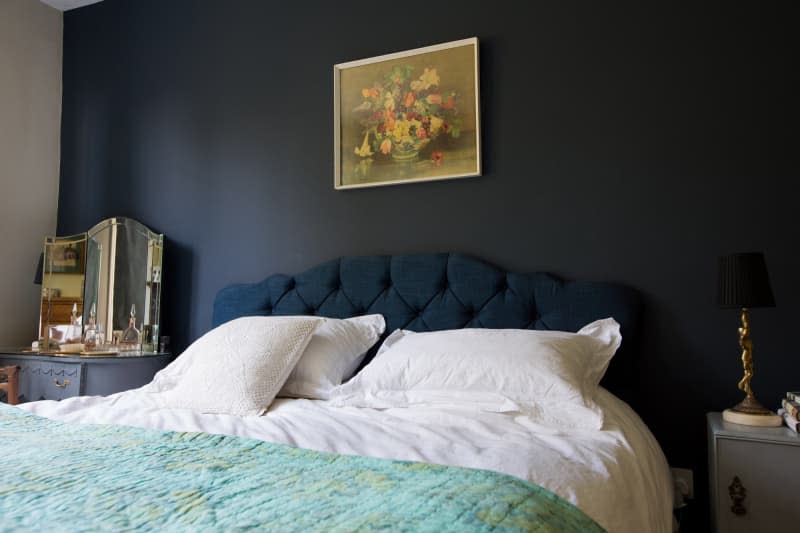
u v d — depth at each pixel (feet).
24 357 9.64
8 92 11.26
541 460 4.07
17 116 11.40
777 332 6.86
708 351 7.15
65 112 12.18
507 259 8.26
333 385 7.18
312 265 9.57
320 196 9.63
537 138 8.24
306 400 6.86
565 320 7.51
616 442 4.86
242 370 6.63
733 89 7.32
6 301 11.09
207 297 10.38
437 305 8.27
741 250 7.11
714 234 7.25
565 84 8.16
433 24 9.02
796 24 7.11
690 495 7.00
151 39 11.45
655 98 7.68
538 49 8.34
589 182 7.91
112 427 4.90
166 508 2.83
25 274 11.44
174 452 4.09
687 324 7.27
